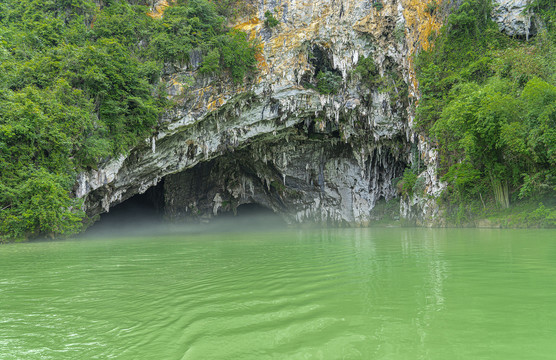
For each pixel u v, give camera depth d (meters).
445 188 23.55
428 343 2.44
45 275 6.39
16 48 20.73
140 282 5.40
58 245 14.45
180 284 5.11
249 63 26.75
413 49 26.81
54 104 18.36
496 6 25.55
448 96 24.20
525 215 17.31
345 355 2.30
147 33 24.81
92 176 21.45
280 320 3.17
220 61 26.20
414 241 11.77
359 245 10.82
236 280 5.24
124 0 25.77
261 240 15.12
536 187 17.69
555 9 23.52
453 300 3.60
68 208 19.36
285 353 2.41
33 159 18.20
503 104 17.45
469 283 4.39
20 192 16.59
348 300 3.75
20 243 16.14
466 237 12.57
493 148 19.45
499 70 21.25
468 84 21.73
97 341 2.89
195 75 25.58
